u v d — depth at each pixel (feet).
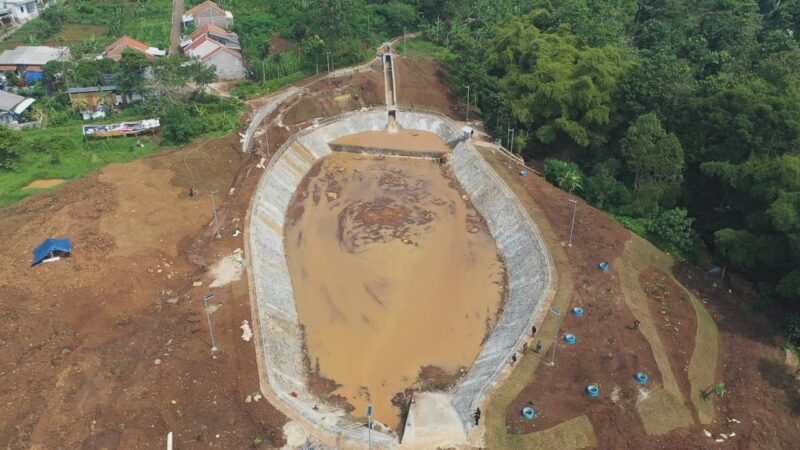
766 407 173.68
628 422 162.20
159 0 502.79
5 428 150.71
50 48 385.50
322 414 168.76
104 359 174.19
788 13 365.81
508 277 234.58
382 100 376.07
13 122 303.48
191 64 333.42
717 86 260.62
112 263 208.44
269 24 439.22
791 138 230.07
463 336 207.82
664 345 189.88
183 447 150.10
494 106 334.65
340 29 388.98
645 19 419.54
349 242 256.93
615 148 299.79
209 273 214.69
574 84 295.48
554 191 272.51
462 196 294.46
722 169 231.09
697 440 160.76
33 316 184.14
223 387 167.63
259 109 335.26
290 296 222.07
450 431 161.17
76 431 151.74
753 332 201.67
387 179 310.24
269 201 268.82
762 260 206.80
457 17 446.19
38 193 244.22
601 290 208.74
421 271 239.50
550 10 394.73
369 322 213.25
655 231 244.83
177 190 257.75
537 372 177.06
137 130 289.94
